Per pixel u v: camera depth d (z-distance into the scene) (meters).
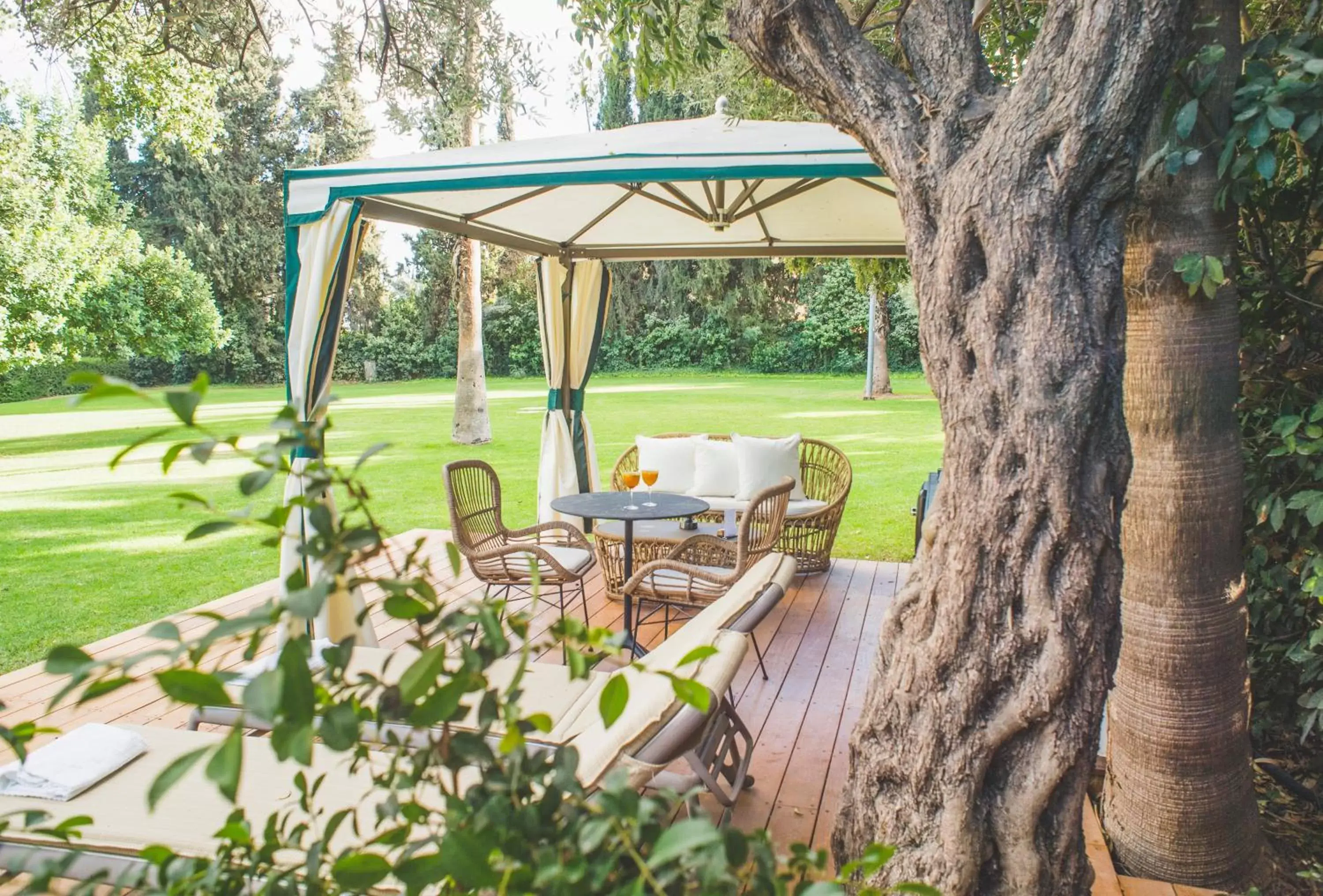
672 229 6.14
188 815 2.15
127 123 8.52
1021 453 1.74
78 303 15.95
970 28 1.98
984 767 1.79
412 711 0.79
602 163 3.72
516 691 0.80
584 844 0.70
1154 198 2.29
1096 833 2.71
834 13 2.02
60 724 3.64
